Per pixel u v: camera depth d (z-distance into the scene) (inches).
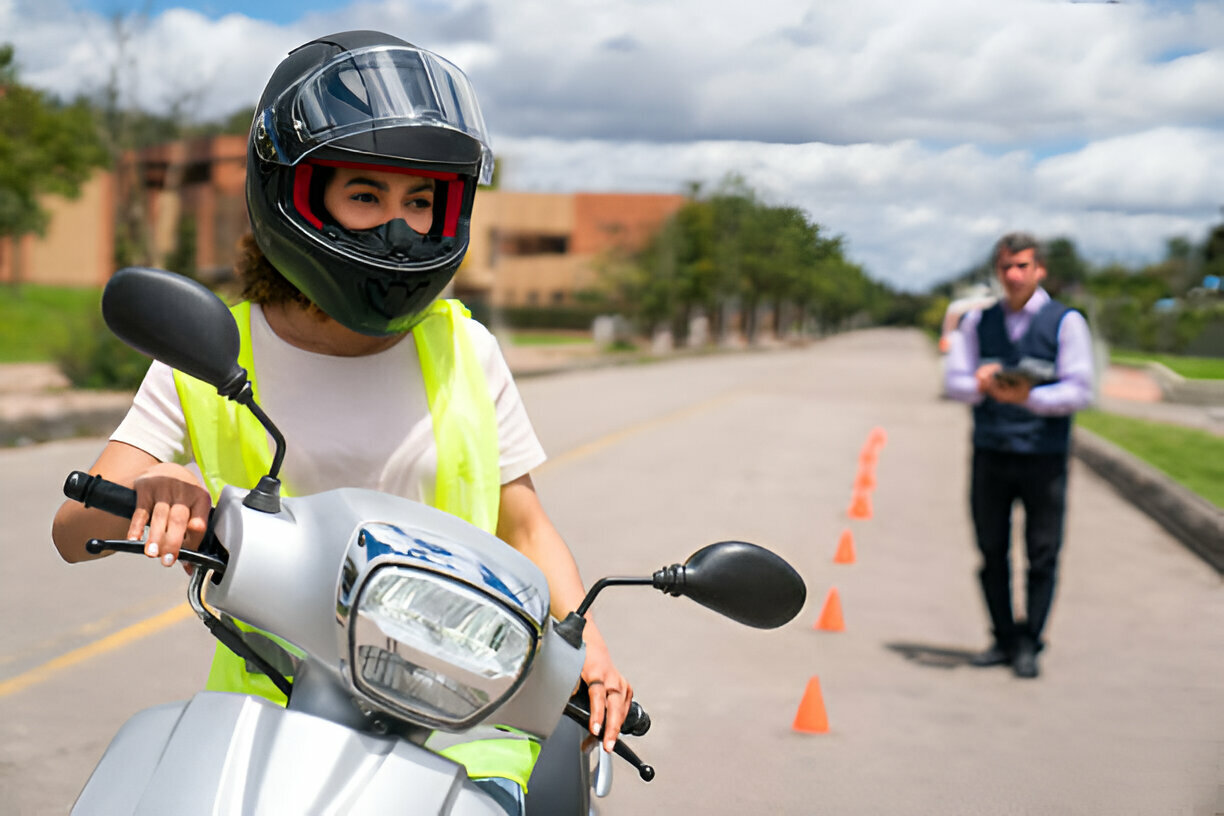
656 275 2028.8
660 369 1478.8
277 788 63.1
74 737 200.4
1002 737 217.3
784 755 205.3
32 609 275.4
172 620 270.1
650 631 277.0
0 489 429.7
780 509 452.1
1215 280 1075.9
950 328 556.1
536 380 1189.7
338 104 76.0
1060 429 249.6
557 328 2112.5
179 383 83.0
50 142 813.2
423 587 63.5
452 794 66.5
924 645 275.4
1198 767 203.0
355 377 85.1
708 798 187.0
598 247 2075.5
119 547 66.0
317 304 80.4
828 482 526.0
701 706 229.1
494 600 64.4
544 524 92.0
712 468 557.6
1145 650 276.2
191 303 68.1
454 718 64.4
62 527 77.4
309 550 66.9
